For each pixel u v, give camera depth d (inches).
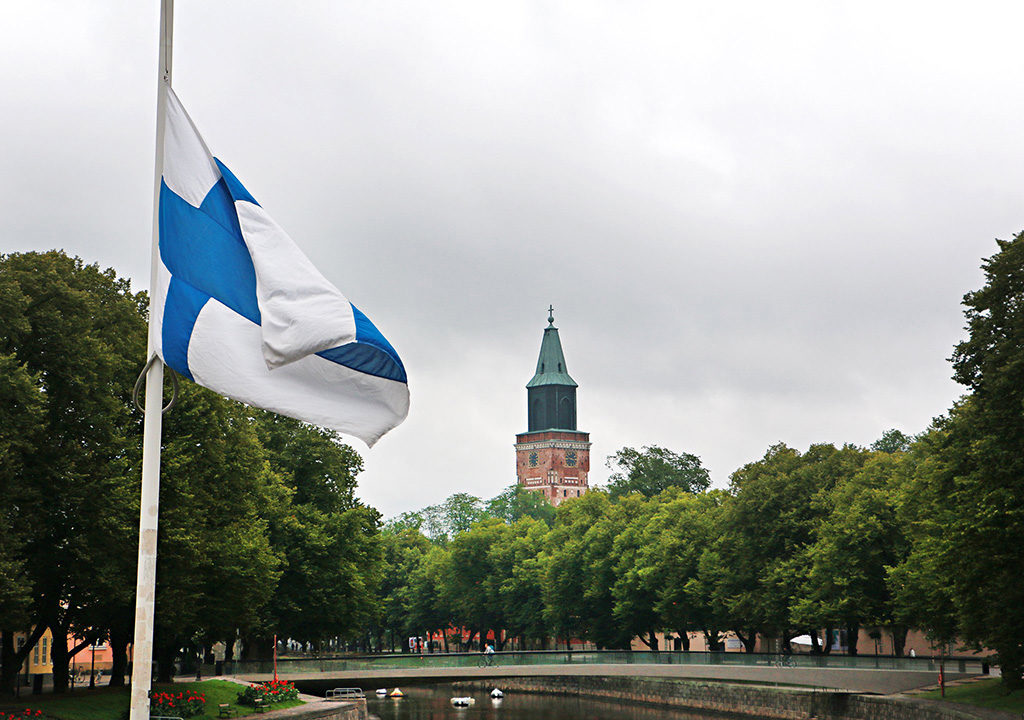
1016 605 1994.3
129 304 2288.4
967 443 2210.9
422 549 7219.5
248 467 2517.2
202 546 2162.9
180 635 2613.2
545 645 5708.7
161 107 638.5
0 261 1975.9
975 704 2395.4
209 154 649.6
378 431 654.5
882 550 3203.7
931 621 2711.6
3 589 1692.9
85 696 2197.3
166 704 2235.5
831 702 2999.5
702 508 4566.9
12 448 1775.3
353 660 3331.7
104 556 1948.8
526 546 5536.4
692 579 4028.1
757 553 3703.3
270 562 2719.0
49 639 4143.7
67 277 2158.0
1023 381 1959.9
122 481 1945.1
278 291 631.2
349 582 3351.4
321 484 3540.8
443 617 6220.5
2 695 2110.0
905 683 3009.4
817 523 3550.7
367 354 653.9
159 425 623.8
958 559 2098.9
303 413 642.2
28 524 1822.1
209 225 644.1
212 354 630.5
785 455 3902.6
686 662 3469.5
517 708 4138.8
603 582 4640.8
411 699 4982.8
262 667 3309.5
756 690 3368.6
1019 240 2097.7
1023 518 1903.3
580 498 5866.1
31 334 1929.1
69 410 1964.8
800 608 3292.3
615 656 3531.0
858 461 3740.2
